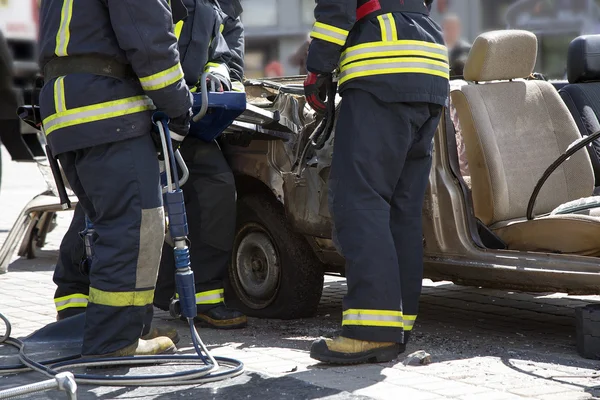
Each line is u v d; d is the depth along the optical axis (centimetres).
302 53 2719
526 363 1227
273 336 1439
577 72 1714
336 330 1466
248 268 1612
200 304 1495
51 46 1173
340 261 1485
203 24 1391
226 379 1141
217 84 1368
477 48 1473
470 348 1334
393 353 1221
